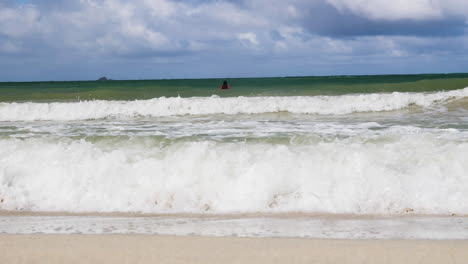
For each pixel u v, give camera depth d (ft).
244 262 13.39
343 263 13.35
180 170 24.72
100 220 20.04
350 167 24.06
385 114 43.88
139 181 24.06
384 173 23.26
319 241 15.76
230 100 49.08
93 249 14.73
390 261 13.53
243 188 22.98
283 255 14.05
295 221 19.44
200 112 47.24
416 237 16.61
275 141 30.04
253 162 25.09
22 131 36.65
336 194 22.08
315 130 34.99
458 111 43.55
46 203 22.84
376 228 18.10
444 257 13.91
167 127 38.17
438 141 27.94
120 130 36.76
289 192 22.57
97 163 25.79
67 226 18.85
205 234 17.30
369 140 29.17
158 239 16.02
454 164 24.09
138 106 47.98
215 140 30.89
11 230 18.12
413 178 22.93
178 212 21.50
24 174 25.14
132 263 13.37
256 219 19.93
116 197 22.98
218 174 24.16
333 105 47.29
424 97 48.98
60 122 42.47
